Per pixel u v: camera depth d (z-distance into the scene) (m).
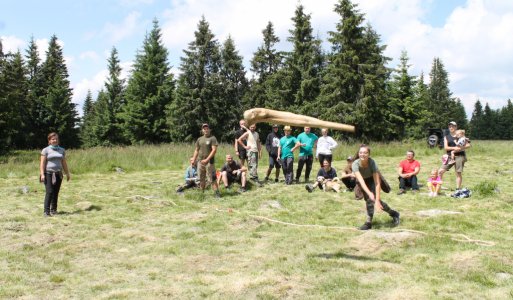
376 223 8.02
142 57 50.59
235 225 8.19
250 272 5.42
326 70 41.12
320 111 39.34
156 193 12.04
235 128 49.56
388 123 39.25
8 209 9.84
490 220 7.95
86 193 12.18
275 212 9.41
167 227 8.10
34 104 55.22
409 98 48.31
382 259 5.88
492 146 27.31
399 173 11.44
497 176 14.77
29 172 17.02
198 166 11.51
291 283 4.96
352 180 11.73
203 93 47.00
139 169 18.69
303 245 6.64
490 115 107.00
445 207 9.34
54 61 63.16
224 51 50.34
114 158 19.73
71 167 17.55
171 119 47.22
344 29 36.75
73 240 7.23
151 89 50.25
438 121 75.69
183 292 4.81
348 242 6.78
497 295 4.47
